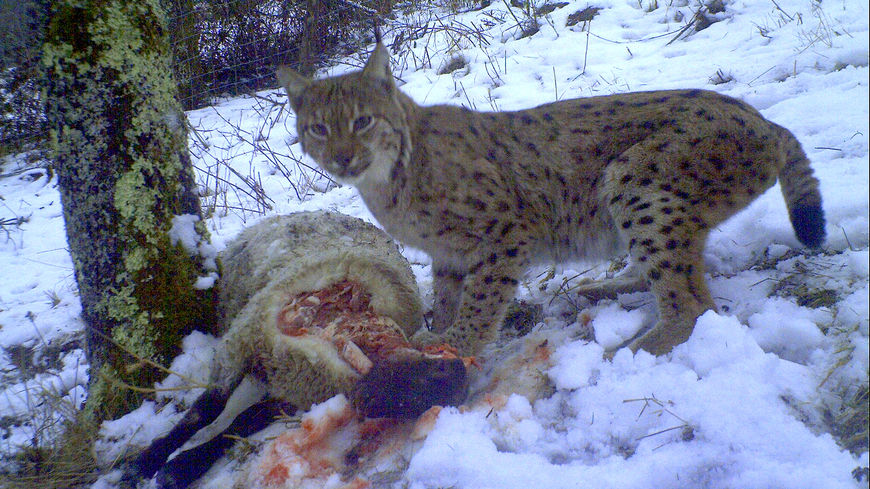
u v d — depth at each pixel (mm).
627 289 1536
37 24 1364
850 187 1466
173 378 1473
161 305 1484
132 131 1414
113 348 1471
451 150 1429
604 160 1413
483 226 1426
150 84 1428
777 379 1120
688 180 1338
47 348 1808
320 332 1330
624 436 1123
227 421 1348
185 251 1521
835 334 1186
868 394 1064
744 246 1506
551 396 1250
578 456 1120
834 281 1300
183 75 3705
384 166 1429
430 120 1468
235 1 3828
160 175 1466
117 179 1420
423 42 3752
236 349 1346
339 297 1430
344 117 1391
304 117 1464
